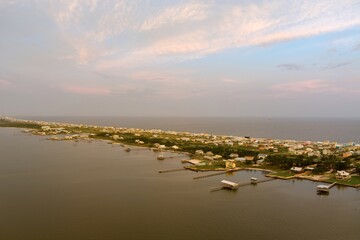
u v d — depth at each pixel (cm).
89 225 9850
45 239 8838
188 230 9562
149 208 11506
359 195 13225
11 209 11275
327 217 10719
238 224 10069
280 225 10019
